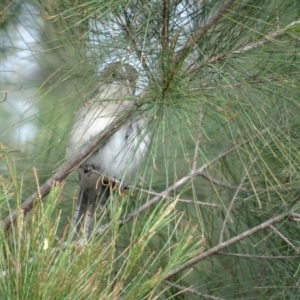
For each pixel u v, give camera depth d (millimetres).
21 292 3266
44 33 6000
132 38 4734
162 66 4590
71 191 6719
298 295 5914
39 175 6312
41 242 3383
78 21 4730
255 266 6383
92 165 6352
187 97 4609
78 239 3787
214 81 4777
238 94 4793
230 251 6395
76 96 5156
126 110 5023
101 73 5039
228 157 6039
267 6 5055
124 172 4664
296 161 5168
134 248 3525
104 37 4875
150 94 4676
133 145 5902
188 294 6297
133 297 3553
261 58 4801
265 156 5418
